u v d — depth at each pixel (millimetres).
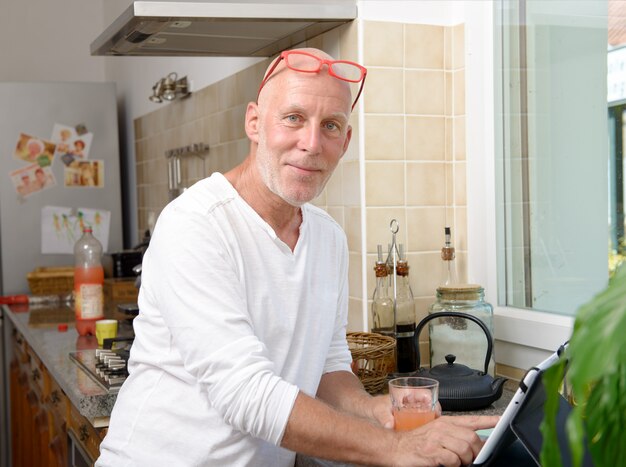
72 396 1928
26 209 4094
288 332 1463
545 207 1992
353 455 1257
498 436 1145
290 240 1503
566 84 1912
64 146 4145
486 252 2143
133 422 1443
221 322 1281
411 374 1989
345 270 1662
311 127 1373
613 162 1791
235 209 1423
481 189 2148
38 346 2602
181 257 1323
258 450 1414
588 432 624
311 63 1398
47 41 4633
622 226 1774
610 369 541
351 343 2018
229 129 3055
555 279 1971
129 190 4523
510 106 2076
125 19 2152
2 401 4027
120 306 2893
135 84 4297
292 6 2094
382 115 2158
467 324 1934
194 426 1389
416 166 2205
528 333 1984
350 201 2219
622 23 1743
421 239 2221
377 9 2141
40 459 2861
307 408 1254
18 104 4078
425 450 1247
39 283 3803
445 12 2217
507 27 2070
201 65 3342
